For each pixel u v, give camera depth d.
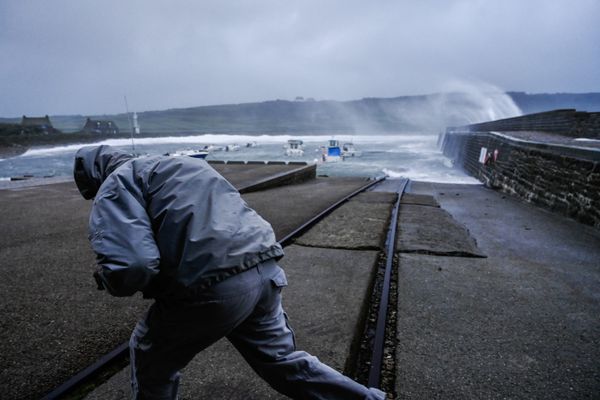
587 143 12.34
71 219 7.15
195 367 2.55
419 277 4.16
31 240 5.70
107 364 2.55
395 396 2.29
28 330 3.06
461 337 2.94
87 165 1.76
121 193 1.43
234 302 1.44
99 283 1.52
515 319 3.24
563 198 8.07
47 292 3.81
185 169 1.58
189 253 1.40
